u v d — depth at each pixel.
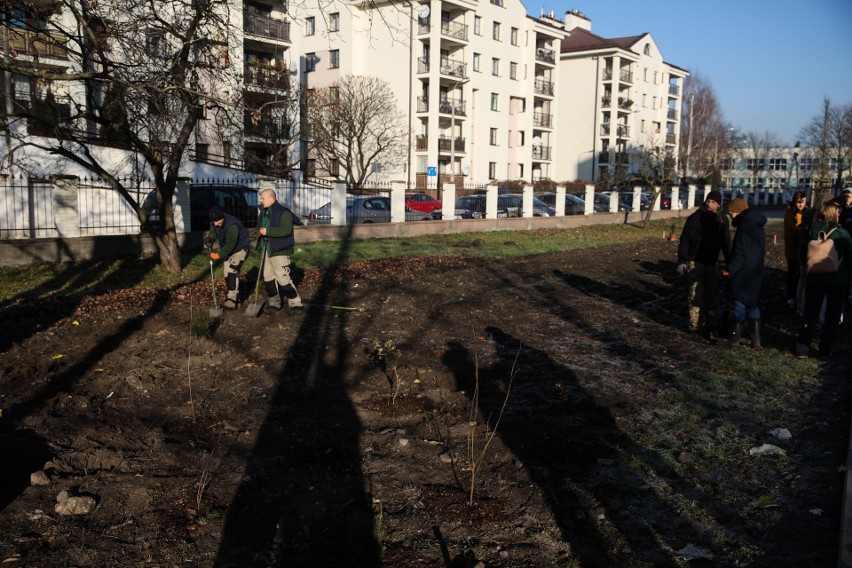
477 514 4.07
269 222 8.72
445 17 47.19
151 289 10.37
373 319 9.03
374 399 6.00
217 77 11.51
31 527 3.75
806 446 5.23
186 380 6.37
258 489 4.29
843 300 7.70
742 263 7.98
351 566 3.48
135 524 3.83
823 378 7.02
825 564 3.59
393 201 20.77
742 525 4.04
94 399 5.79
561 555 3.67
